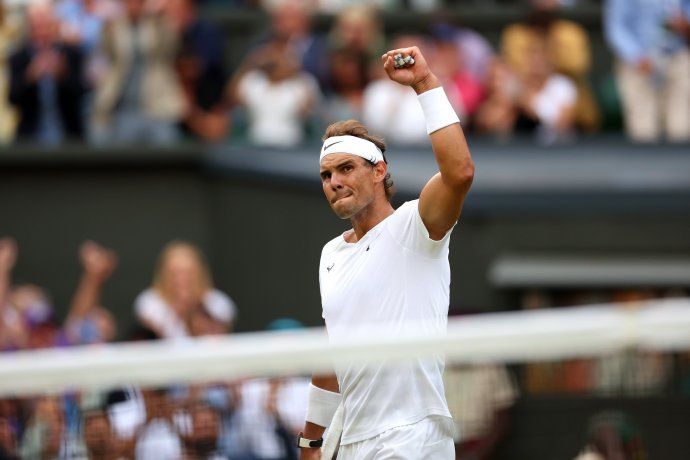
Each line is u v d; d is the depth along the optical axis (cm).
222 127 3941
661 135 3994
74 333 3378
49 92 3806
